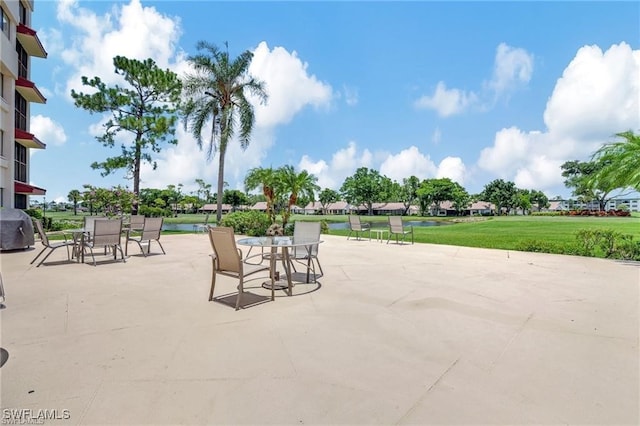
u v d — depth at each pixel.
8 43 13.08
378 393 2.07
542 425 1.78
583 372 2.36
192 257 7.47
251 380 2.21
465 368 2.40
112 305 3.84
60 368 2.33
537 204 79.56
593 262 7.09
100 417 1.81
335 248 9.55
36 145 16.45
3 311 3.58
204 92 16.80
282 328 3.16
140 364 2.41
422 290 4.61
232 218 14.66
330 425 1.76
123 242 10.28
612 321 3.41
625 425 1.78
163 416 1.82
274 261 4.48
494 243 11.58
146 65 19.31
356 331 3.10
